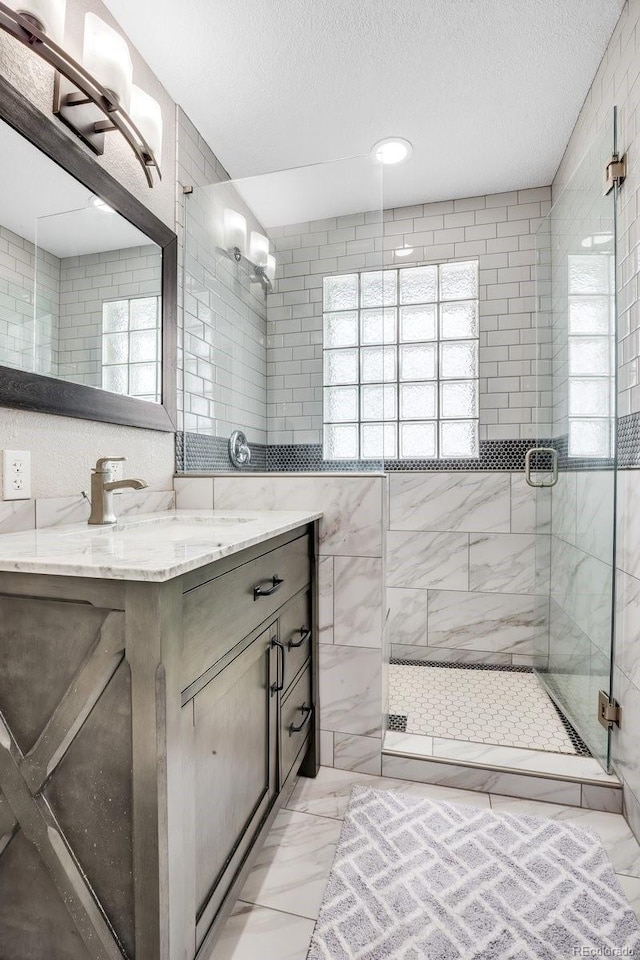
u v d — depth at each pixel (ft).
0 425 3.67
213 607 2.98
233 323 6.59
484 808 4.82
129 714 2.44
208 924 2.97
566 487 6.60
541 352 7.61
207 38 5.13
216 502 5.84
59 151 4.08
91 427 4.64
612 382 5.09
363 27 5.01
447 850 4.22
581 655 5.89
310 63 5.48
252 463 6.51
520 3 4.77
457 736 5.78
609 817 4.71
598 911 3.58
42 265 3.99
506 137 6.82
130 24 4.97
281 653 4.20
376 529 5.34
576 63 5.53
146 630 2.38
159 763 2.39
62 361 4.19
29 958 2.69
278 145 6.88
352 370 6.24
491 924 3.48
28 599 2.60
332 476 5.47
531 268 8.14
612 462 5.06
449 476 8.34
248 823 3.59
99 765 2.51
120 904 2.51
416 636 8.47
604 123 5.29
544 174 7.72
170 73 5.59
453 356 8.54
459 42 5.22
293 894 3.80
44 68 3.98
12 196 3.69
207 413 6.68
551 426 7.31
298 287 6.42
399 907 3.63
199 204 6.57
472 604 8.27
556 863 4.06
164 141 5.82
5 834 2.67
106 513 4.24
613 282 5.07
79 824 2.55
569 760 5.24
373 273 6.17
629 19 4.70
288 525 4.12
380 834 4.42
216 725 3.06
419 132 6.68
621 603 4.90
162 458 5.81
